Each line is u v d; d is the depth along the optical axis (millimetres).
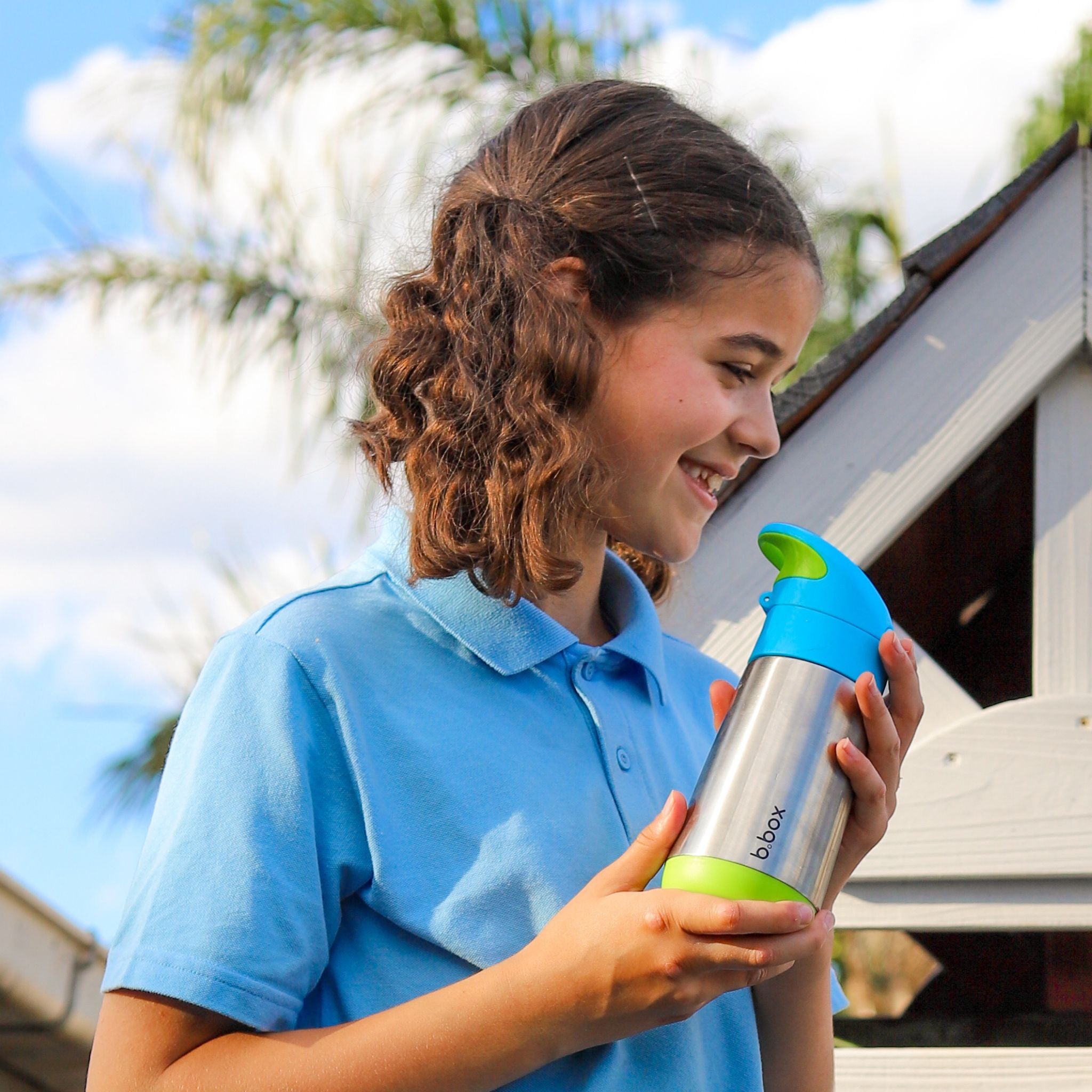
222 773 1108
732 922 955
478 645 1217
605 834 1186
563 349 1251
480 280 1334
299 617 1197
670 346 1264
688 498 1294
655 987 990
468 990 1035
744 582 1924
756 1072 1280
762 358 1292
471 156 1569
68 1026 3271
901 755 1162
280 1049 1024
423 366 1349
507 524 1231
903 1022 2266
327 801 1127
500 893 1122
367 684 1174
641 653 1325
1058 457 2004
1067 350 1995
